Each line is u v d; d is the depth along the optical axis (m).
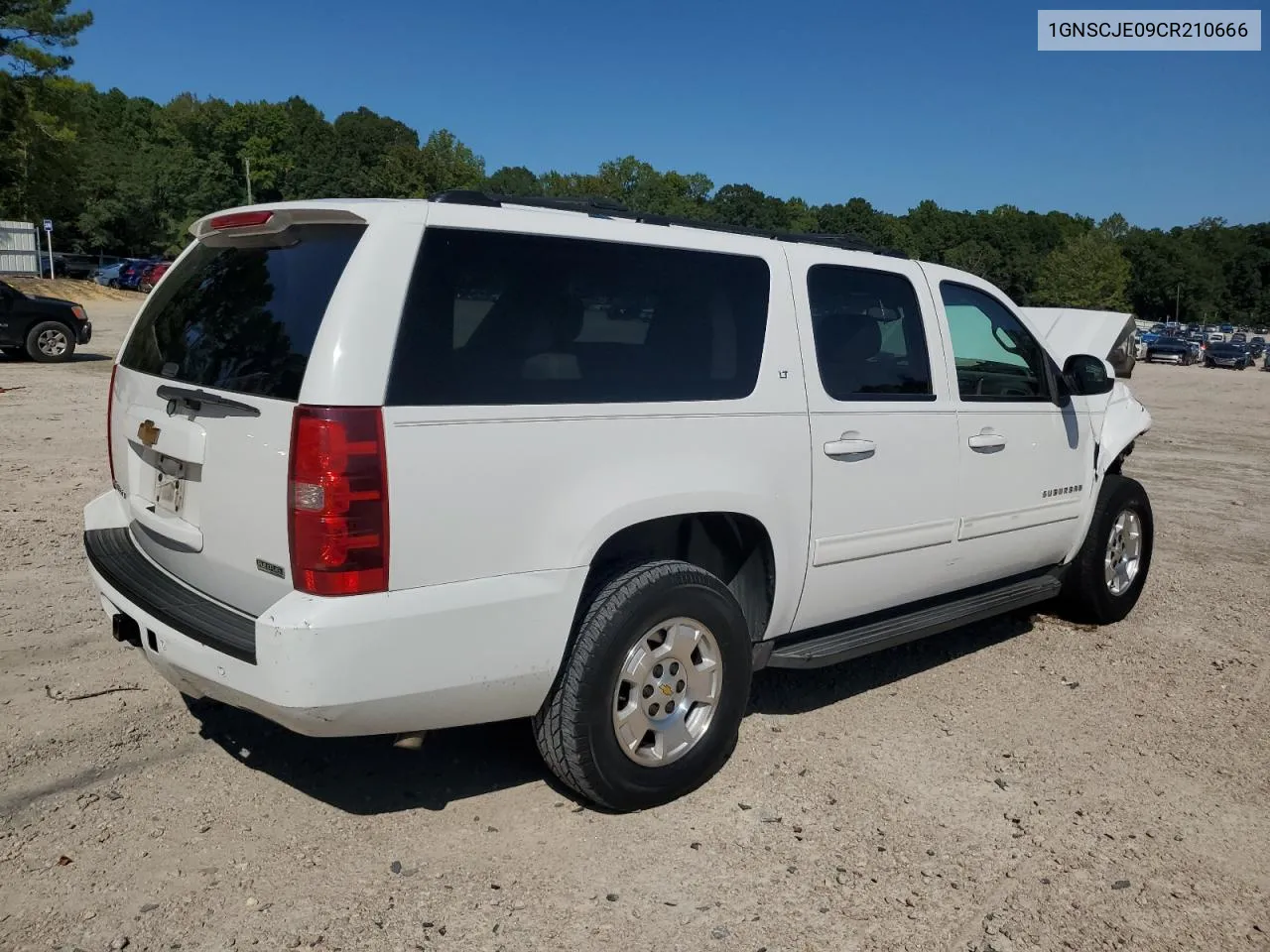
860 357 4.13
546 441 3.11
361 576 2.78
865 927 2.91
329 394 2.75
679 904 2.97
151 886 2.96
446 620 2.92
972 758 4.01
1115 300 120.56
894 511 4.22
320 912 2.87
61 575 5.74
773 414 3.72
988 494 4.69
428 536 2.88
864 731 4.22
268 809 3.41
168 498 3.38
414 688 2.90
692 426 3.47
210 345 3.26
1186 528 8.64
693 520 3.74
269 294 3.14
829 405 3.92
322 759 3.78
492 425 2.99
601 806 3.44
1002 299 4.97
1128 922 2.99
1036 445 4.95
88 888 2.94
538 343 3.15
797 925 2.90
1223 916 3.05
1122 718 4.48
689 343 3.54
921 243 155.50
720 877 3.12
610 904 2.96
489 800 3.53
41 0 43.38
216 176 82.31
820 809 3.55
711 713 3.59
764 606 3.87
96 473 8.62
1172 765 4.03
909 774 3.84
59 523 6.91
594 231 3.37
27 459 9.12
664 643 3.44
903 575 4.36
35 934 2.73
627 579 3.33
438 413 2.89
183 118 94.25
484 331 3.04
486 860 3.16
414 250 2.93
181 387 3.26
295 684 2.74
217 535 3.09
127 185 75.12
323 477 2.73
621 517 3.27
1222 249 167.62
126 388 3.74
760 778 3.76
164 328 3.61
